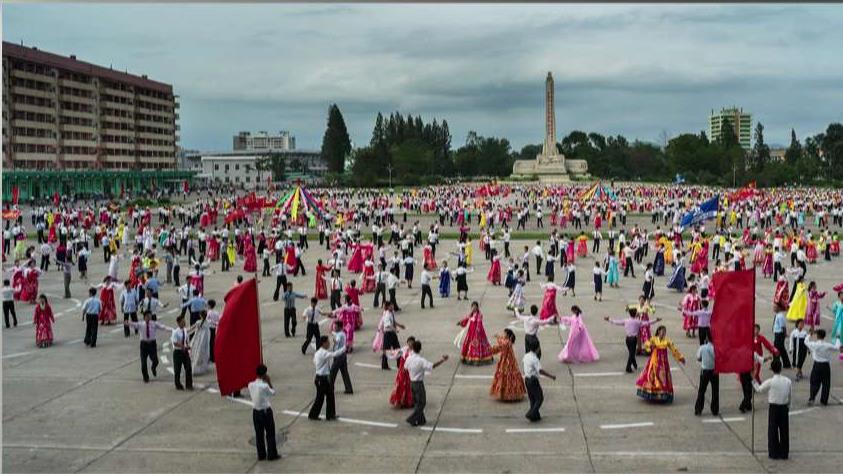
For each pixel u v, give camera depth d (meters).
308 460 13.91
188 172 164.75
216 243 47.22
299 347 23.25
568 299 31.83
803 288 25.80
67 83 127.62
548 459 13.78
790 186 166.75
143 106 152.12
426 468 13.44
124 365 21.20
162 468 13.57
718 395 16.59
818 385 16.80
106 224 59.97
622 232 45.38
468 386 18.70
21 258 42.88
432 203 90.44
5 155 112.94
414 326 26.17
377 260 45.28
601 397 17.69
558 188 129.62
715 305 15.68
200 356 20.30
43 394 18.31
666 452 14.06
